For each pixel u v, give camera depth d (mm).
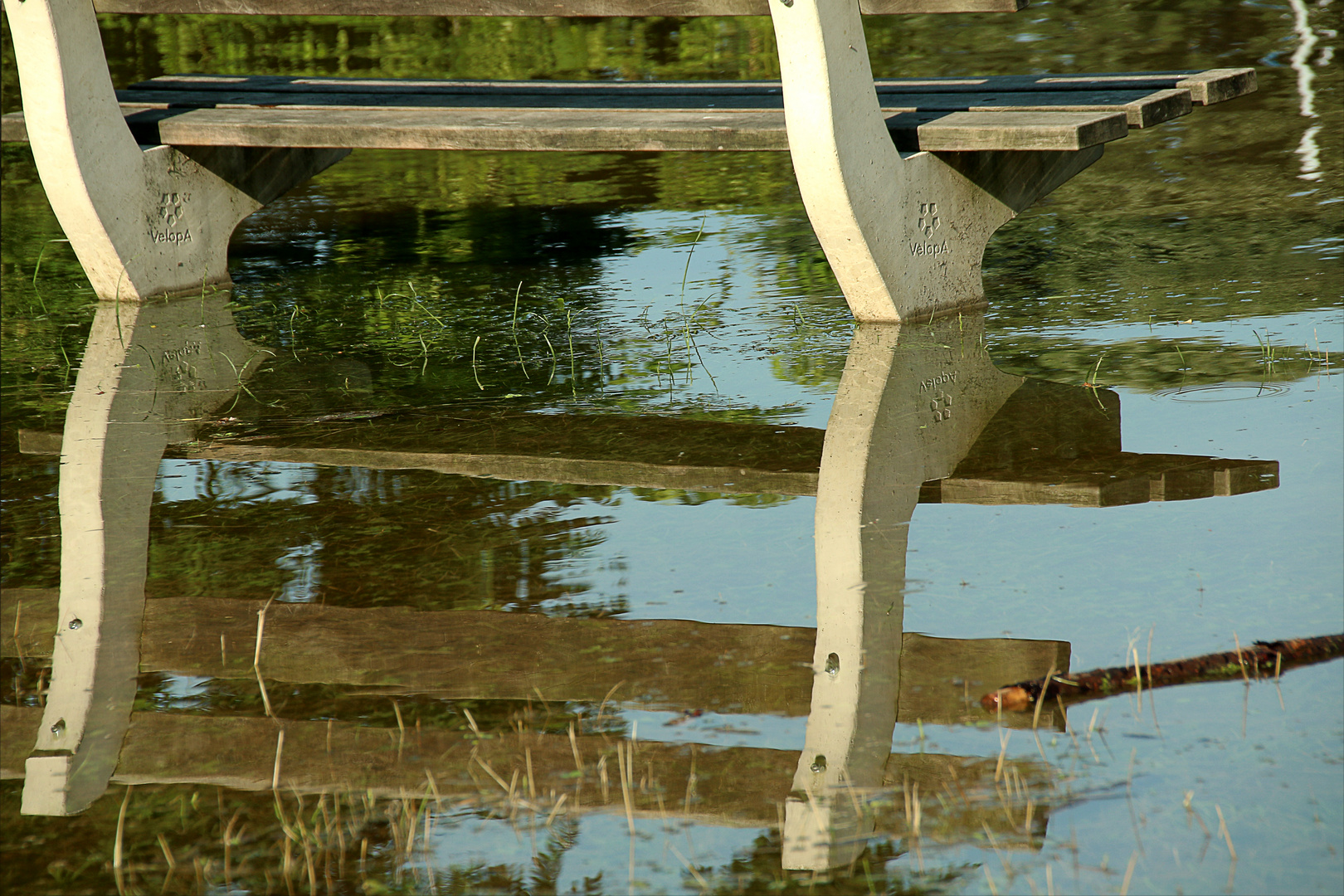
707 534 7348
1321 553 6656
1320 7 22281
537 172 17125
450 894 4621
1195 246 12227
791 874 4660
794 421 8922
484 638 6367
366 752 5512
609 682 5945
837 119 9797
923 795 5070
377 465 8547
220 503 8031
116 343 11234
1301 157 14672
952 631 6176
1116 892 4480
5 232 15023
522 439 8891
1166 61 19359
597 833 4945
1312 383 8836
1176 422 8414
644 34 25266
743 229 14148
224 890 4699
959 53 20969
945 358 9992
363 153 18500
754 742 5453
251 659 6277
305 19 28516
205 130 11953
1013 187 11453
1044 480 7730
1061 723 5473
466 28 26781
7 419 9523
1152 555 6762
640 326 11219
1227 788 4988
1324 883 4461
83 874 4820
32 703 5984
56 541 7582
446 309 11930
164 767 5469
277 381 10234
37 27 11102
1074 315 10719
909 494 7684
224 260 13078
